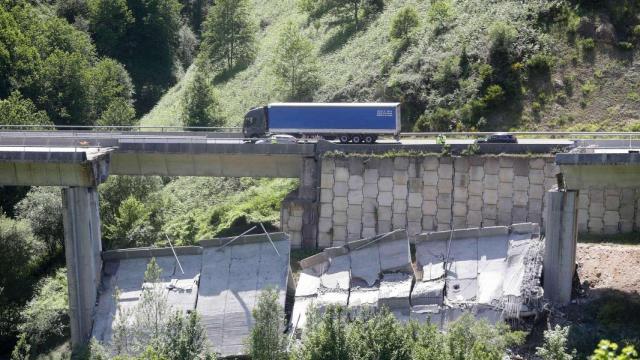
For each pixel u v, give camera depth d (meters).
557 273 58.94
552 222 59.03
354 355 47.66
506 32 86.62
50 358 63.00
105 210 81.12
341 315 50.62
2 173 65.06
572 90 83.50
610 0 88.50
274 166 73.00
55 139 72.50
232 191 83.12
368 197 69.94
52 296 71.19
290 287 64.88
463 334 50.03
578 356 53.25
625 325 55.59
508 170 67.56
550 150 66.94
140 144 71.94
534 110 82.62
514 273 59.75
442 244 63.97
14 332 67.62
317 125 73.38
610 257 62.53
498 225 67.75
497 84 84.56
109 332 61.97
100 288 65.06
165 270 65.44
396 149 69.69
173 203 83.94
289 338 54.12
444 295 60.22
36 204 79.50
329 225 70.62
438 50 90.75
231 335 60.28
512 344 54.59
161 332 52.38
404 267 62.97
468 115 83.31
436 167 68.88
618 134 67.31
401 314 59.41
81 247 64.19
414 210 69.25
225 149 71.31
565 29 87.69
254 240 66.25
